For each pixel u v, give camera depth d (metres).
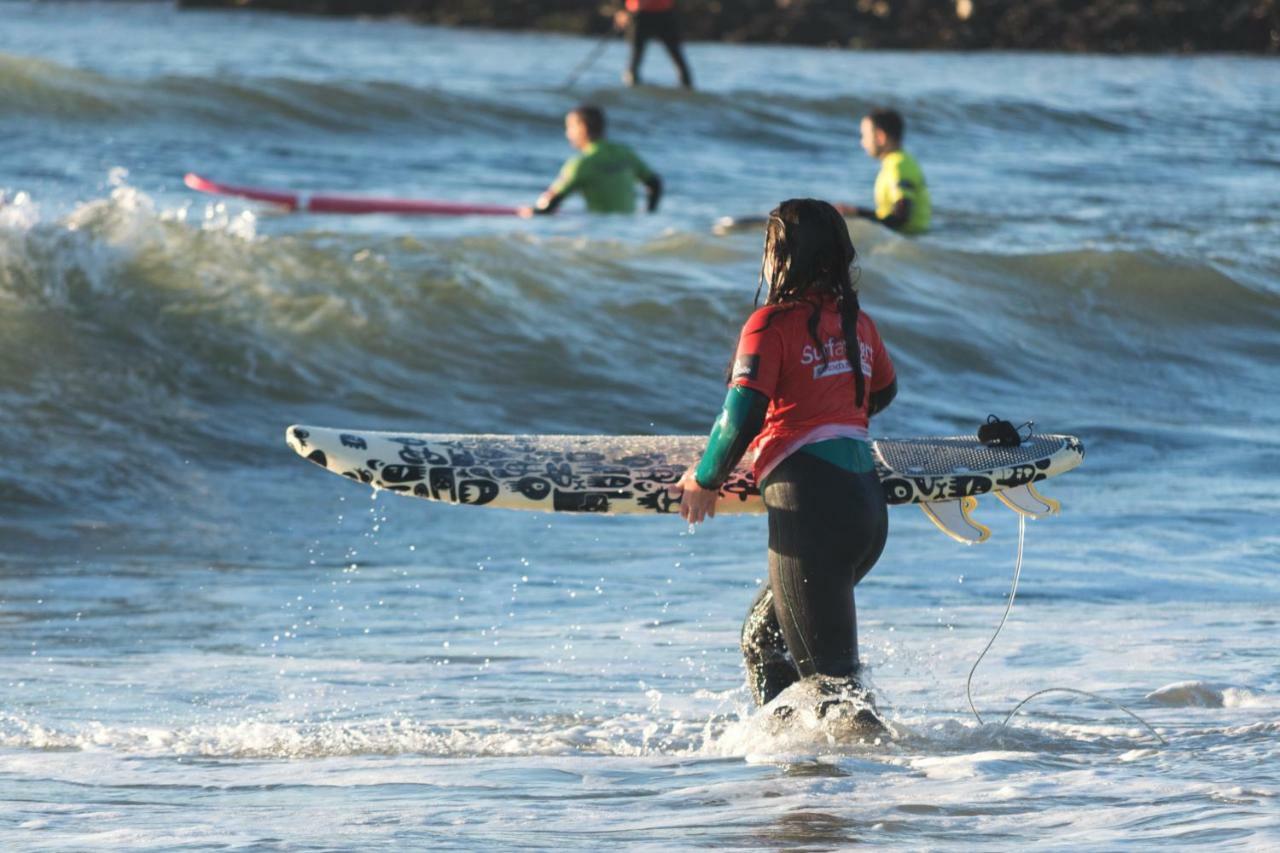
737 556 29.61
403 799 14.46
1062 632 23.02
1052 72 143.12
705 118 94.31
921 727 17.20
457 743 17.44
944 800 13.74
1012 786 14.20
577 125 62.47
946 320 47.00
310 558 29.09
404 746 17.31
